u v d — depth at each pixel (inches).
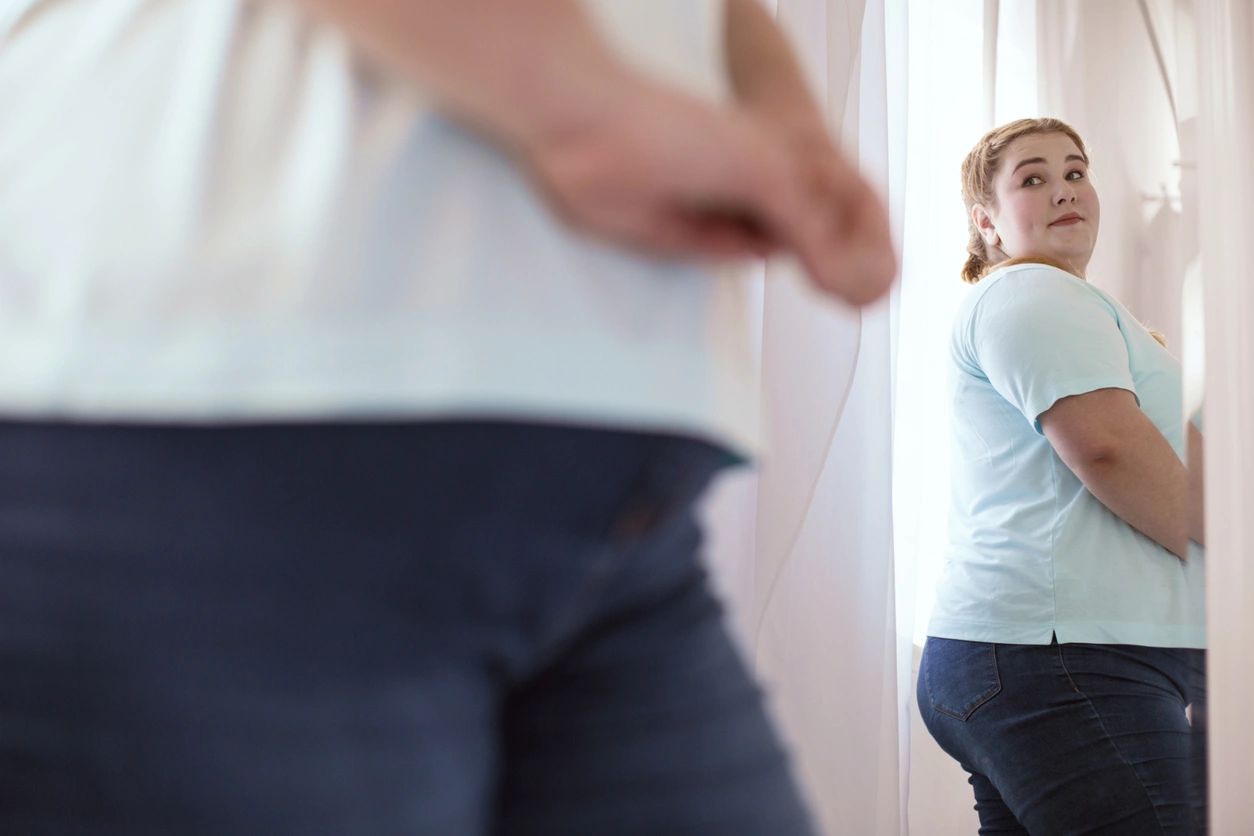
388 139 12.5
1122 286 75.0
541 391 12.4
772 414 49.2
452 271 12.3
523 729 15.4
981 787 55.4
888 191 53.1
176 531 11.8
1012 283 55.8
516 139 12.1
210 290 12.1
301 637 11.9
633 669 15.6
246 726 11.8
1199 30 77.7
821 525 51.7
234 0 13.6
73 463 11.9
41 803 12.2
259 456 11.9
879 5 53.8
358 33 11.8
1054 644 50.7
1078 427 51.5
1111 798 48.3
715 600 17.4
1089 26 76.8
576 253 13.0
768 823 16.7
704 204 12.6
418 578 12.2
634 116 11.8
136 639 11.7
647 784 15.7
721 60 17.4
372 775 12.2
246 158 12.7
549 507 12.7
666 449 13.5
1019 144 64.0
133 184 12.7
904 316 67.6
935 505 73.2
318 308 12.0
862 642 51.0
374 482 12.0
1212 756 80.5
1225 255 80.0
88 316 12.2
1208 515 81.2
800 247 12.9
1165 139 76.2
